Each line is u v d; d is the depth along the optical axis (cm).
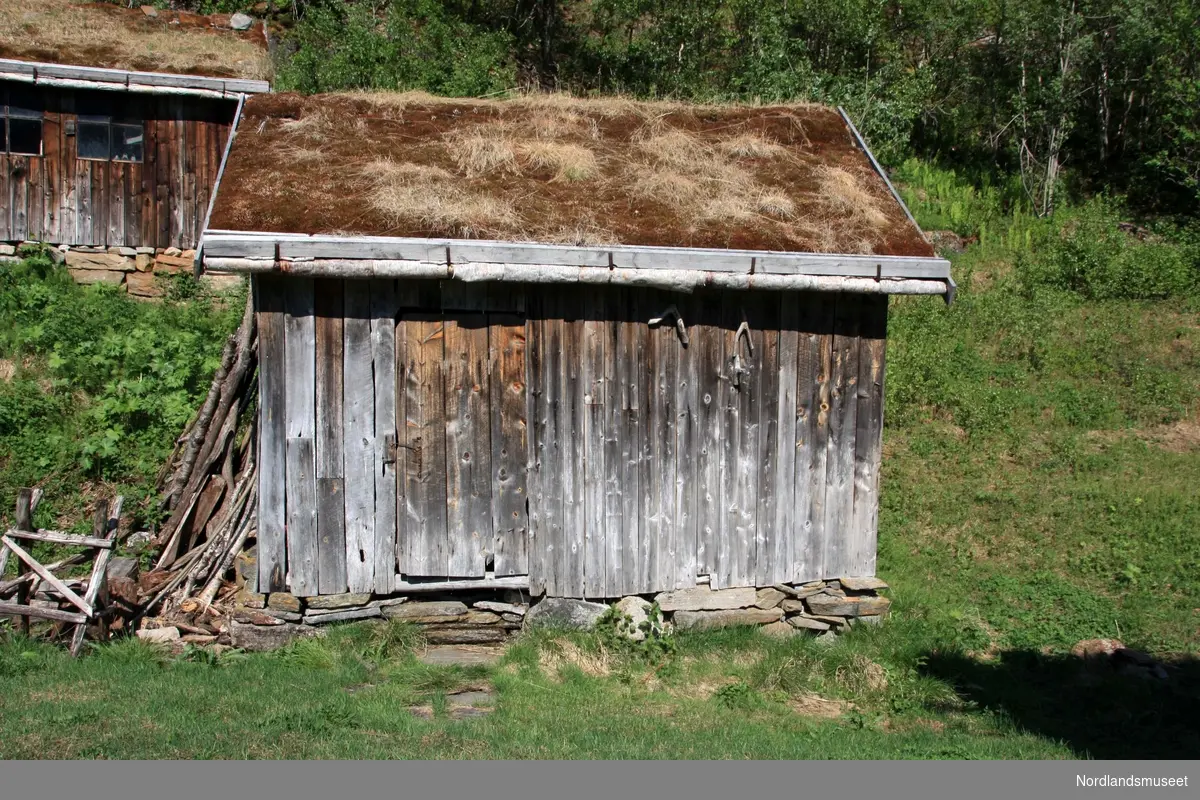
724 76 2339
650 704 793
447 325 838
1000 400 1466
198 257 752
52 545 991
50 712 655
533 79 2394
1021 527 1210
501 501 859
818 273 858
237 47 1748
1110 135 2359
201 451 993
